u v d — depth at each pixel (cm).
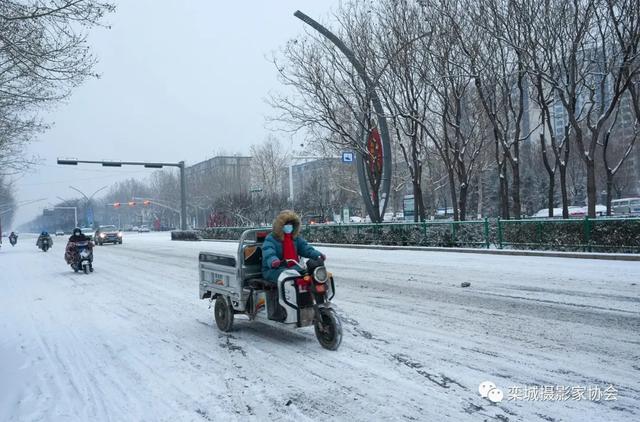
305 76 2623
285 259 675
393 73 2466
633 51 1786
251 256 721
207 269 822
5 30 893
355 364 573
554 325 709
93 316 949
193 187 9912
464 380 506
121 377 573
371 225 2438
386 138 2638
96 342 742
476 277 1206
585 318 743
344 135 2639
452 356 585
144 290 1258
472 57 2123
